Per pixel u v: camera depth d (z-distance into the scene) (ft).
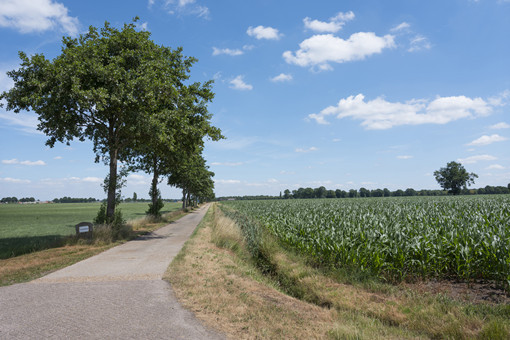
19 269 26.48
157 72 52.75
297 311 17.16
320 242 31.01
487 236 24.29
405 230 31.58
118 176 55.83
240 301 17.92
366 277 24.38
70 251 36.24
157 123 48.44
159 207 89.15
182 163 84.38
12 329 13.65
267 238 40.34
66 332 13.33
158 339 12.73
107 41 50.88
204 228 62.28
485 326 14.55
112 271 25.30
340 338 13.46
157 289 20.07
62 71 41.63
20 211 214.48
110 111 50.55
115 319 14.90
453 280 23.56
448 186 388.78
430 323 15.93
